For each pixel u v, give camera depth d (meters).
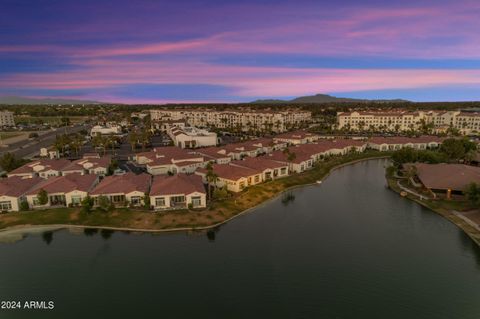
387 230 67.62
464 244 60.97
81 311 42.78
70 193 75.94
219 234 65.88
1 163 106.38
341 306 43.69
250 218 74.75
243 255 57.16
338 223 71.62
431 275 50.75
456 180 86.94
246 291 46.94
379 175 117.19
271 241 62.69
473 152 120.44
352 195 92.56
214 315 42.03
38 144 168.62
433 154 114.25
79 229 67.38
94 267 53.38
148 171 107.88
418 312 42.50
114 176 90.31
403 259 55.59
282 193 94.56
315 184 104.62
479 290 46.97
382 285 48.22
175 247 60.12
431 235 65.06
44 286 48.34
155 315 41.97
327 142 160.62
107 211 72.12
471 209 75.81
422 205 82.56
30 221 69.19
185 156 117.06
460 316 41.75
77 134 185.50
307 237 64.38
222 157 124.31
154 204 74.44
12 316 41.72
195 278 50.16
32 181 86.62
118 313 42.41
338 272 51.75
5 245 61.06
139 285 48.38
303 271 52.03
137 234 65.44
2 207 72.69
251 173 95.81
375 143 164.00
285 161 116.12
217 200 80.62
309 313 42.34
